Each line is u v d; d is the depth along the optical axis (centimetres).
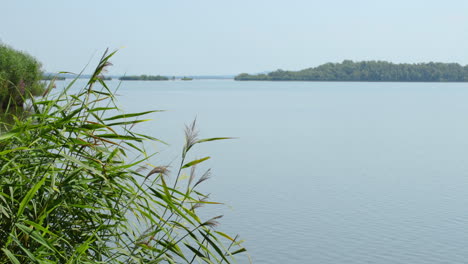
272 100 8144
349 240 1109
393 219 1279
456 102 7894
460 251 1055
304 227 1185
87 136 269
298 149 2616
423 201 1485
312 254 1006
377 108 6312
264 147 2684
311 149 2617
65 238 262
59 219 261
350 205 1417
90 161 271
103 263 253
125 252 255
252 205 1375
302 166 2075
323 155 2402
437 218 1299
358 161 2228
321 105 6862
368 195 1552
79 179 268
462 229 1203
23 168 254
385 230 1183
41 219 232
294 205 1398
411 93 11738
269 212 1307
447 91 13288
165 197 258
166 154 2188
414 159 2311
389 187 1678
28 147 245
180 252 263
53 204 241
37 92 3020
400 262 980
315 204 1416
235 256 966
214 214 1264
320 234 1137
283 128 3709
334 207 1389
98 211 271
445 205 1438
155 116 4519
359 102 7750
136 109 4941
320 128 3747
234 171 1917
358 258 1006
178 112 5106
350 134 3362
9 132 239
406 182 1770
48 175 255
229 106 6372
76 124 264
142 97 8481
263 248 1028
